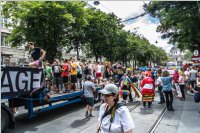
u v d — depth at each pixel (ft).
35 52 32.81
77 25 89.45
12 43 84.94
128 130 11.67
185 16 91.04
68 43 100.99
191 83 67.26
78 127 30.96
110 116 11.89
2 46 110.22
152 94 44.70
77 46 105.50
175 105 48.49
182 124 33.22
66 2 83.56
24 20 77.30
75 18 85.81
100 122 12.17
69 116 37.37
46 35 80.74
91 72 55.31
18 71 28.76
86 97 37.11
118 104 11.99
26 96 30.91
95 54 124.88
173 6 93.20
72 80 46.06
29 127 30.63
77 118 36.04
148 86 44.62
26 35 79.05
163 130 30.32
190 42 107.86
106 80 55.52
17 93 28.50
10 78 27.78
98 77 56.49
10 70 27.81
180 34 109.19
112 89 11.85
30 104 31.42
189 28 90.89
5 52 111.34
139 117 36.99
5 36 111.65
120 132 11.73
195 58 96.32
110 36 119.03
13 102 30.42
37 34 78.84
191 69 68.85
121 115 11.76
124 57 168.76
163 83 43.11
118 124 11.74
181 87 55.88
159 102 50.26
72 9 85.15
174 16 91.91
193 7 90.63
